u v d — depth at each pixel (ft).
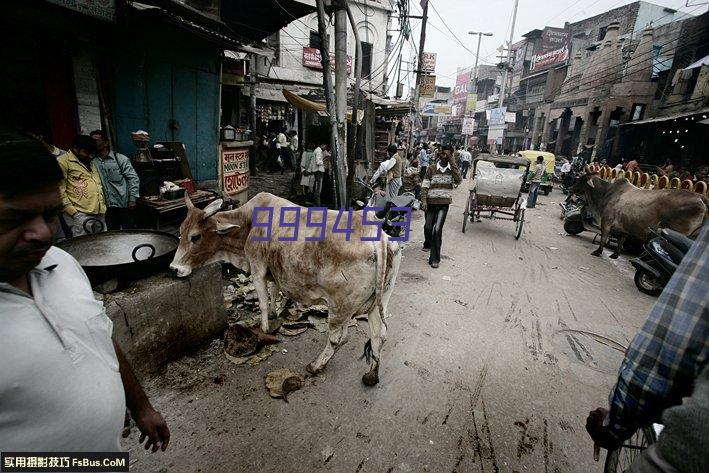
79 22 14.58
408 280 16.30
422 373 9.93
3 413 2.65
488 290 15.87
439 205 17.70
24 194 2.48
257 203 9.89
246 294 12.92
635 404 3.50
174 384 8.73
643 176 29.01
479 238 24.34
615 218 21.15
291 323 11.35
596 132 75.36
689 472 2.53
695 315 3.00
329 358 9.34
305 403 8.47
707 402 2.49
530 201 38.14
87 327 3.15
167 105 19.12
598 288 16.99
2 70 13.30
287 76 48.06
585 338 12.31
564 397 9.39
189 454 7.02
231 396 8.51
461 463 7.30
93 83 15.79
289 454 7.17
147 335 8.54
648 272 15.99
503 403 9.04
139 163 15.17
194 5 22.62
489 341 11.79
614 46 68.33
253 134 42.37
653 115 62.59
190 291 9.47
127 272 8.32
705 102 49.80
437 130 164.96
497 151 98.17
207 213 9.28
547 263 20.21
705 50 56.13
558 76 90.53
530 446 7.83
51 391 2.78
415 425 8.13
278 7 24.54
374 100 38.99
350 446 7.46
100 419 3.12
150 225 16.35
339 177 21.26
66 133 15.37
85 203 12.88
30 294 2.90
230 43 19.86
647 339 3.36
